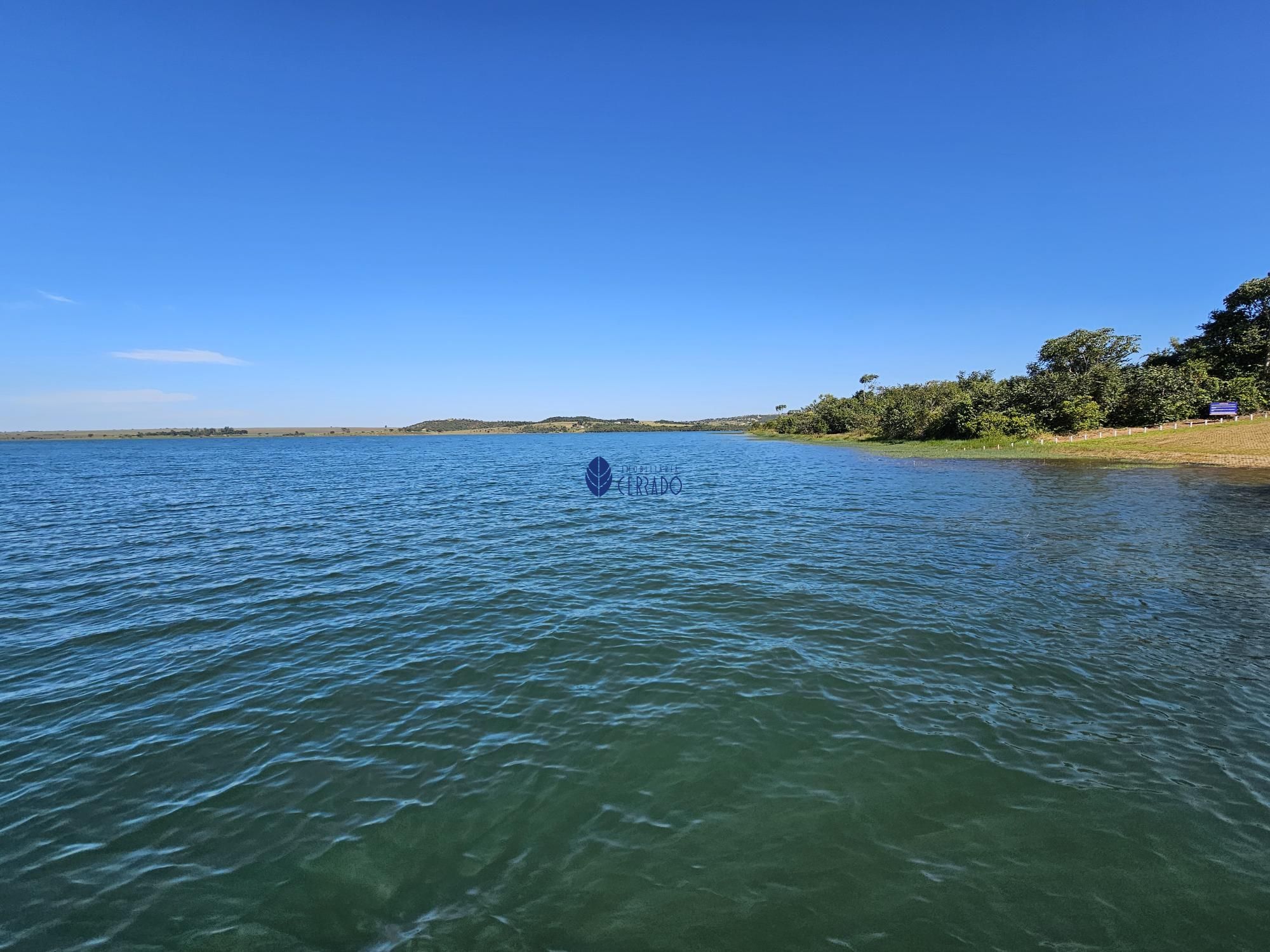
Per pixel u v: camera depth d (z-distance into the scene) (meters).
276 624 12.48
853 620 12.38
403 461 79.69
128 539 21.78
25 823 6.21
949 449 69.25
